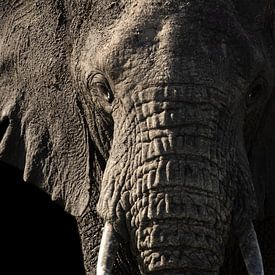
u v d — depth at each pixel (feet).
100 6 35.24
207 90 33.78
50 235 42.96
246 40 34.45
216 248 33.55
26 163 37.14
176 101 33.68
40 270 43.19
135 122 34.04
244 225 34.27
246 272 37.60
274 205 36.70
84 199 36.47
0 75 37.65
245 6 35.04
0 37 37.65
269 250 38.34
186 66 33.76
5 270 43.55
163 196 33.40
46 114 36.96
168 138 33.58
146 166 33.68
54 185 36.88
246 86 34.45
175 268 33.30
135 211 33.83
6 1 37.63
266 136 36.37
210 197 33.47
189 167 33.45
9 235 43.39
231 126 34.24
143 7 34.37
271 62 35.32
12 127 37.42
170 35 33.96
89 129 36.37
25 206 43.11
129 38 34.22
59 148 36.81
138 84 33.99
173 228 33.32
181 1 34.24
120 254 36.47
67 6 36.24
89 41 35.45
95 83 35.14
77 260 42.57
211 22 34.14
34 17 37.06
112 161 34.37
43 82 36.88
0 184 43.01
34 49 36.99
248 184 34.32
